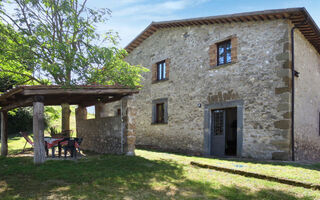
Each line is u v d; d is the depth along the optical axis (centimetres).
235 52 838
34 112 562
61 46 736
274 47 746
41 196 331
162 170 515
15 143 1075
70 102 923
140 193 352
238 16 786
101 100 857
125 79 826
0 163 600
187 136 980
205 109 920
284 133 694
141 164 581
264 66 760
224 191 363
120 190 364
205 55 946
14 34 774
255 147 752
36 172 479
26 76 917
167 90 1100
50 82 902
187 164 609
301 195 346
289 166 565
